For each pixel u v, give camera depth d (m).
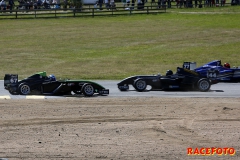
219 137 27.16
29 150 24.39
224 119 31.77
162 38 98.88
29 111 34.12
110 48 88.00
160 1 142.88
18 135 27.45
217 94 43.44
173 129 29.00
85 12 132.62
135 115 32.88
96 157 23.20
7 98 40.03
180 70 45.28
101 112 33.78
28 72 65.44
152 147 25.05
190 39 97.25
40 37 101.38
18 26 116.62
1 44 93.12
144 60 75.88
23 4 135.88
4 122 30.70
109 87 48.97
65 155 23.52
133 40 96.75
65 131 28.38
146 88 47.81
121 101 38.41
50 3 142.12
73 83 42.06
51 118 31.83
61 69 67.75
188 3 146.38
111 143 25.75
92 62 74.06
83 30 110.31
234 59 76.81
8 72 65.56
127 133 27.94
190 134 27.83
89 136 27.22
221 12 134.38
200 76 45.69
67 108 35.25
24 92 41.88
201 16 129.25
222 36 100.50
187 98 40.34
